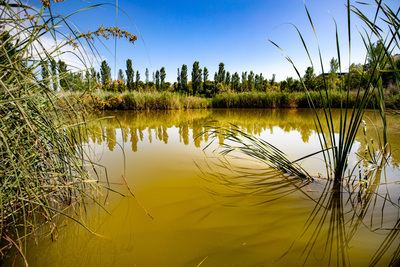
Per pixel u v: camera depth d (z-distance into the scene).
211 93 24.28
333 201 1.17
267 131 3.34
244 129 3.55
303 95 10.13
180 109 10.01
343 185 1.38
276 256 0.78
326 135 2.94
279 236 0.89
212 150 2.23
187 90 26.31
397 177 1.45
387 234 0.88
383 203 1.13
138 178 1.49
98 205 1.15
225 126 3.92
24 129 0.94
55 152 1.07
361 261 0.73
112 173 1.57
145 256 0.79
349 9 1.09
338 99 8.46
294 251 0.80
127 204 1.16
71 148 1.18
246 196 1.24
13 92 0.86
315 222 0.98
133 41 1.17
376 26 1.09
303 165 1.75
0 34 0.80
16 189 0.94
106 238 0.89
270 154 1.73
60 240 0.88
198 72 26.11
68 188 1.16
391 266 0.70
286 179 1.49
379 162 1.74
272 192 1.30
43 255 0.80
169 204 1.16
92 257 0.79
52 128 1.00
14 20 0.81
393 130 3.06
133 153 2.11
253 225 0.97
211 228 0.95
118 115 6.60
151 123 4.51
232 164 1.80
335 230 0.92
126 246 0.84
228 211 1.09
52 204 1.10
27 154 0.96
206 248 0.83
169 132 3.36
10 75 0.90
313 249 0.80
